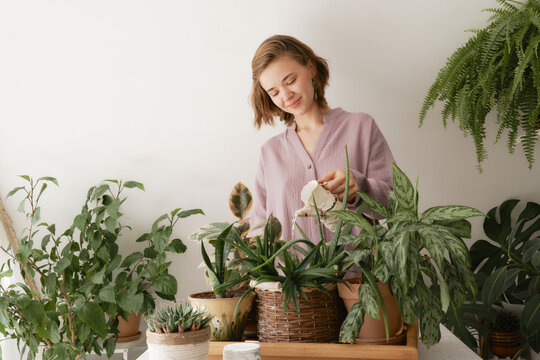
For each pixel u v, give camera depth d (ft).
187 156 7.86
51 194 8.08
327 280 3.47
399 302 3.18
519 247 7.37
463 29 7.18
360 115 5.74
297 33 7.55
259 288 3.59
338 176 4.13
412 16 7.28
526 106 6.14
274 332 3.56
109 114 8.02
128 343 7.43
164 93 7.91
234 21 7.73
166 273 7.12
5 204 8.13
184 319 2.83
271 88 5.52
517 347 6.97
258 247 3.62
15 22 8.20
